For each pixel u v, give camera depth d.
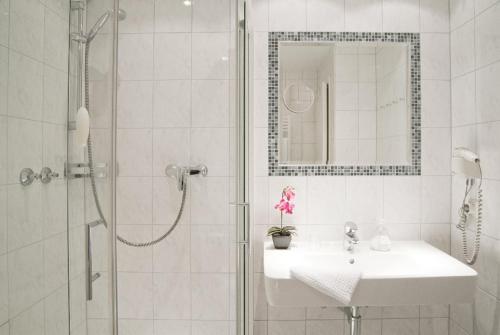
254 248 1.94
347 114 1.95
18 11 0.58
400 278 1.38
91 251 0.66
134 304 0.79
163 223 0.86
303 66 1.95
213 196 1.03
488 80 1.64
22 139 0.59
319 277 1.36
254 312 1.95
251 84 1.52
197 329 0.97
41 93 0.60
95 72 0.66
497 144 1.59
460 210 1.80
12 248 0.58
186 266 0.93
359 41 1.95
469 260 1.78
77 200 0.64
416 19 1.95
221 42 1.05
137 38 0.77
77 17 0.63
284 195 1.87
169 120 0.86
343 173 1.95
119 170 0.75
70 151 0.63
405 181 1.95
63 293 0.62
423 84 1.95
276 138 1.94
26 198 0.59
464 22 1.82
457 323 1.89
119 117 0.74
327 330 1.95
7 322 0.58
